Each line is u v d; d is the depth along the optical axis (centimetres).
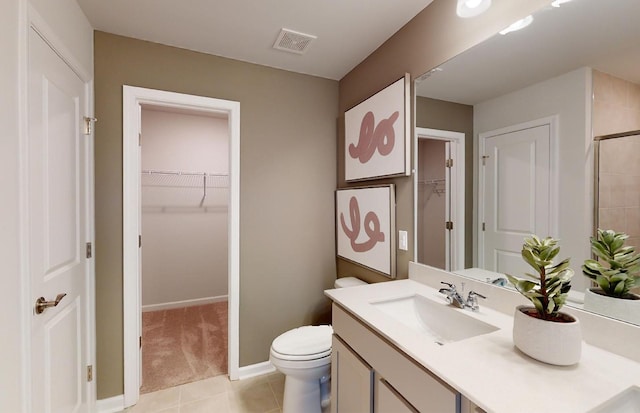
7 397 97
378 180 201
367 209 205
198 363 233
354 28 178
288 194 233
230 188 214
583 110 99
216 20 170
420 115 163
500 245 127
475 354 88
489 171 130
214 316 328
